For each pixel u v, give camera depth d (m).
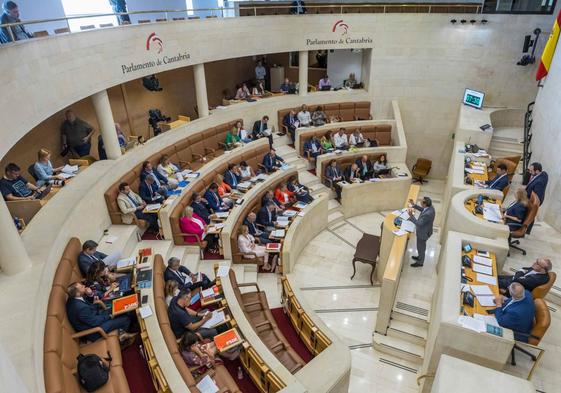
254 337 5.24
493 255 6.19
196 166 10.27
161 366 4.48
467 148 10.41
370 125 13.47
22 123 5.26
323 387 4.86
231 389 4.66
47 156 7.05
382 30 13.26
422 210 7.73
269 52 12.44
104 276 5.90
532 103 11.67
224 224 8.09
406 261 8.25
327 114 13.95
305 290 8.38
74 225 6.23
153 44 8.98
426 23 12.97
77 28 7.08
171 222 7.73
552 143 8.38
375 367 6.58
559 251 7.31
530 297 4.80
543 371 5.30
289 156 12.52
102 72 7.50
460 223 7.07
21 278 4.76
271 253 8.20
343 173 11.75
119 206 7.60
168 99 12.75
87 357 4.40
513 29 12.24
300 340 6.48
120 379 4.50
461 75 13.32
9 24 5.01
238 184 10.06
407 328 6.85
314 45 13.08
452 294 5.38
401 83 13.96
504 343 4.70
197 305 6.27
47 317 4.60
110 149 8.17
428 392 5.57
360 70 15.35
